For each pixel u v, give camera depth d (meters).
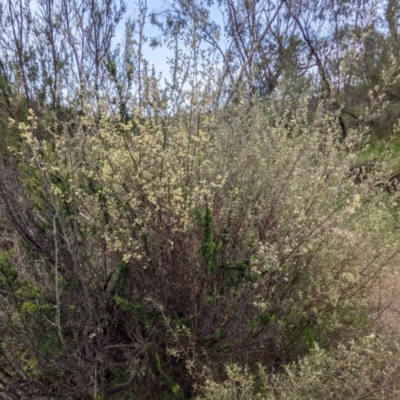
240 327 2.13
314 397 1.93
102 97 2.25
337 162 2.60
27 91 4.84
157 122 2.23
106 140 2.25
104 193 2.18
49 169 2.24
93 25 5.33
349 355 1.92
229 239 2.22
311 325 2.63
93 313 2.11
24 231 2.21
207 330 2.17
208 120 2.29
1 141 3.37
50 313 2.16
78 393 2.06
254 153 2.58
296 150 2.57
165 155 2.08
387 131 7.15
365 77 6.86
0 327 2.07
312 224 2.31
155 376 2.16
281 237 2.36
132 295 2.40
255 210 2.50
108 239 2.15
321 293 2.44
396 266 2.77
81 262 2.22
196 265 2.23
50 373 2.18
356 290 2.60
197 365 2.18
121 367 2.25
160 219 2.14
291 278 2.50
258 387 2.24
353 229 2.83
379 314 2.46
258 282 2.23
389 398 1.97
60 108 3.70
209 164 2.43
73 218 2.26
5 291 2.15
